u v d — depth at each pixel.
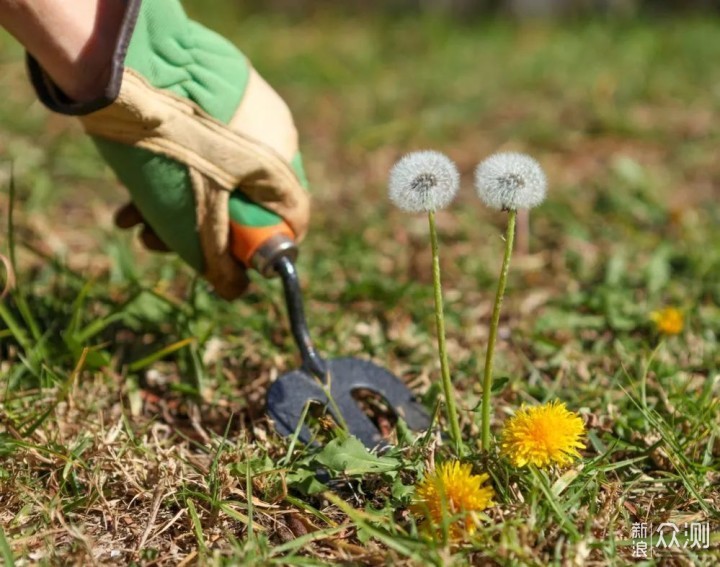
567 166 1.87
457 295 1.27
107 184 1.67
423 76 2.53
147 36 0.90
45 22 0.88
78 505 0.89
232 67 0.95
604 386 1.07
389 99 2.32
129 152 0.93
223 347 1.13
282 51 2.75
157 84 0.91
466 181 1.79
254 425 1.00
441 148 2.00
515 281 1.33
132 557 0.85
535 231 1.50
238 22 3.19
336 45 2.90
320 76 2.50
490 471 0.87
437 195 0.85
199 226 0.96
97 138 0.95
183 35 0.91
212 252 0.98
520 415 0.86
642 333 1.19
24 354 1.09
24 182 1.57
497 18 3.39
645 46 2.76
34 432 0.96
